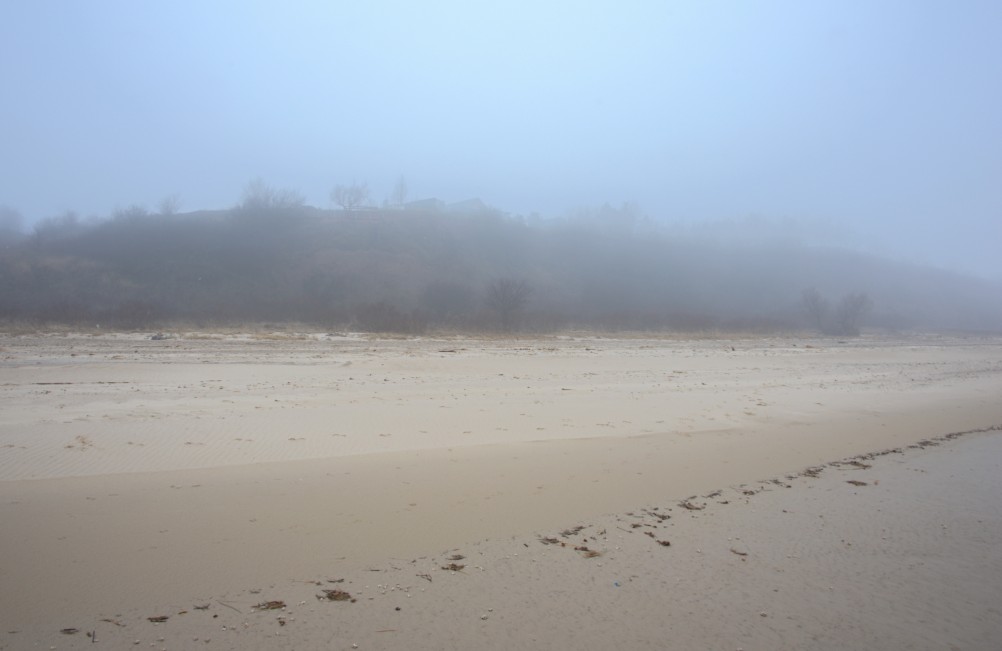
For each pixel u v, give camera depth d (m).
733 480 8.84
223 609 4.77
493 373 18.95
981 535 6.97
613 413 13.38
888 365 27.62
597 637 4.60
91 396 12.80
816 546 6.53
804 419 13.70
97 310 36.84
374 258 62.91
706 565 5.96
